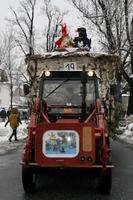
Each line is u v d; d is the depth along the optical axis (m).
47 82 11.73
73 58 15.45
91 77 11.66
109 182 9.45
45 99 11.59
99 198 9.24
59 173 11.95
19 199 9.17
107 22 26.84
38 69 15.62
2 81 83.00
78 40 17.92
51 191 9.95
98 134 9.54
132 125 26.20
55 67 15.55
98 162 9.44
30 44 43.88
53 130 9.21
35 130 9.38
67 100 11.55
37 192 9.84
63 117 11.30
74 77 11.74
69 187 10.34
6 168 13.02
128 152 17.20
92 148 9.16
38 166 9.58
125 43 27.39
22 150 17.77
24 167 9.57
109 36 26.78
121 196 9.41
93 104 11.08
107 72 15.38
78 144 9.17
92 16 27.38
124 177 11.59
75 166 9.18
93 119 10.52
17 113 22.22
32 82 15.59
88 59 15.37
